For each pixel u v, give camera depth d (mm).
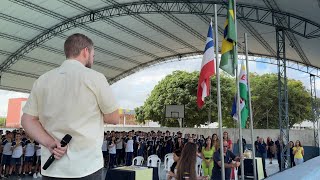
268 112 32281
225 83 31062
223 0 15141
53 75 1606
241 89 7367
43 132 1557
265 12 15992
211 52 5387
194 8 16875
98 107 1576
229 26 5434
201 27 20156
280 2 13953
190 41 23594
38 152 12523
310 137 24719
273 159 23016
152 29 20891
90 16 18328
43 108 1572
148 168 7910
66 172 1448
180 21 19406
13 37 18766
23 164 12734
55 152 1448
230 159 7770
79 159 1472
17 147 12133
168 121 31875
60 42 20672
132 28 20469
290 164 16906
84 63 1679
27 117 1613
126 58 26109
